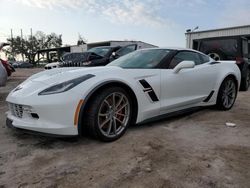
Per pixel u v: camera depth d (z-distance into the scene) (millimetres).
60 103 2449
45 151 2525
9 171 2129
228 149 2582
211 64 4094
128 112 2939
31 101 2521
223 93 4246
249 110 4375
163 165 2225
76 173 2094
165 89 3256
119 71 2906
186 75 3535
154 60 3445
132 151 2516
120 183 1943
